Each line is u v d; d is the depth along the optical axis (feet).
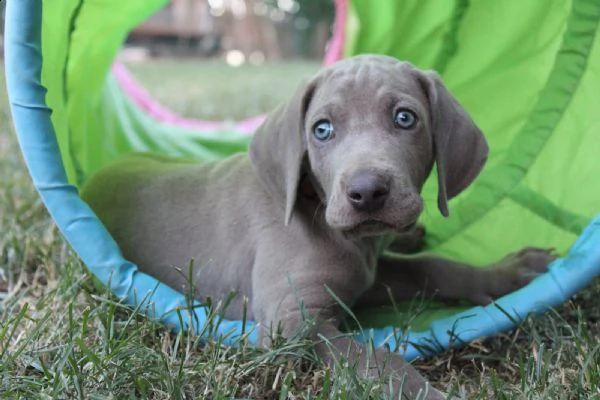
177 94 6.91
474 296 2.08
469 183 1.84
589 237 1.92
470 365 1.80
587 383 1.60
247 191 2.03
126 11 2.63
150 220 2.14
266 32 15.57
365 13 3.03
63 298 1.99
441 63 2.71
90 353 1.58
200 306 1.85
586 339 1.74
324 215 1.87
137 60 13.39
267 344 1.75
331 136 1.74
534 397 1.54
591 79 2.31
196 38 15.10
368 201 1.58
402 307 2.12
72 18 2.26
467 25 2.66
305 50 15.78
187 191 2.14
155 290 1.91
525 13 2.51
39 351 1.70
